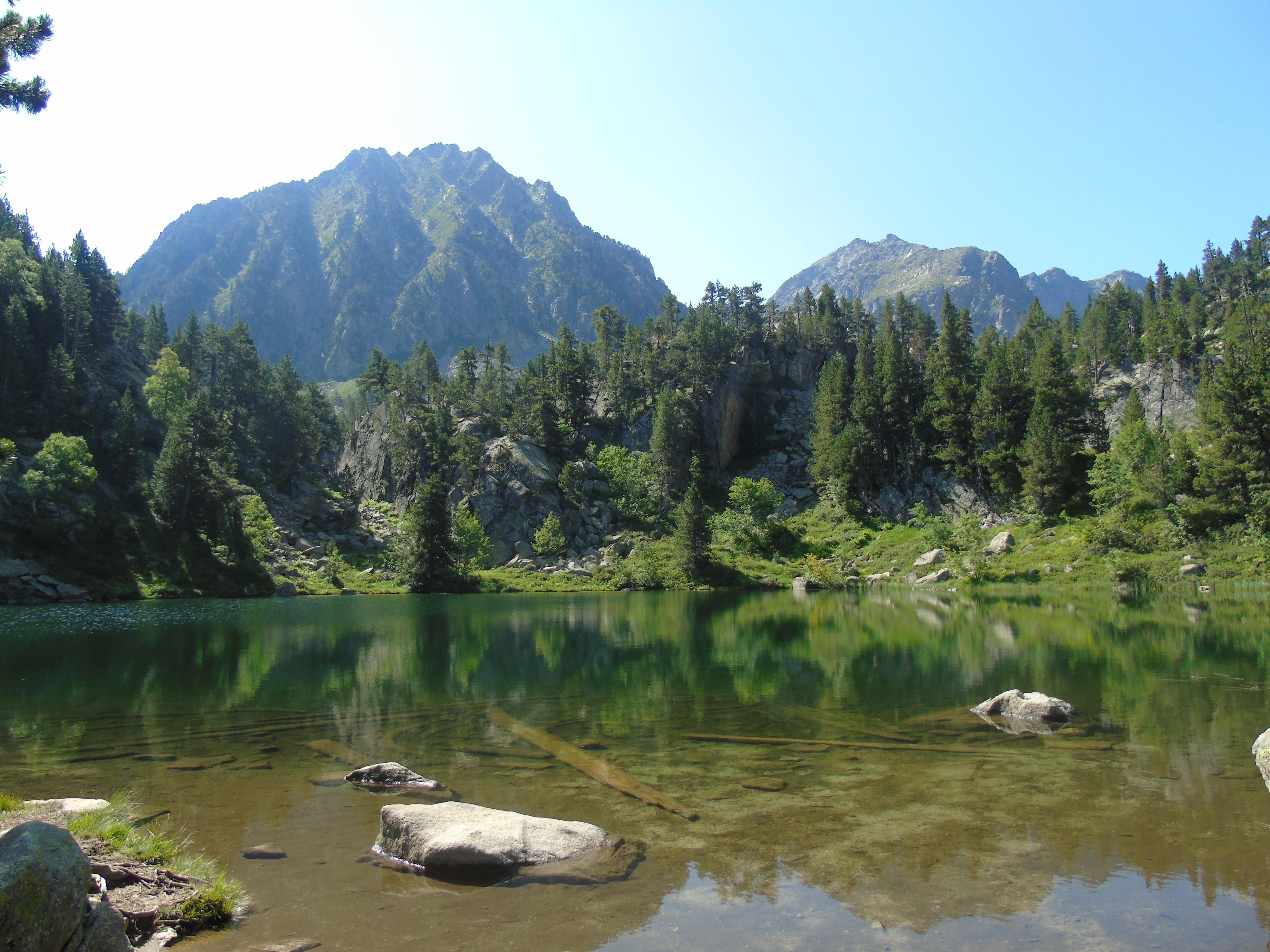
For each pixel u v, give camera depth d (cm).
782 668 2861
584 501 13362
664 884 926
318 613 6369
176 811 1218
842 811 1198
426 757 1562
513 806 1233
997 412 11344
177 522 9469
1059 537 8912
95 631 4738
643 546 11819
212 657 3400
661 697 2277
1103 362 15138
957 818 1158
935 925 812
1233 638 3494
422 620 5644
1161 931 794
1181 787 1300
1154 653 3042
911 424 12731
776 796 1282
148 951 757
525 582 10825
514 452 13275
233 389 14462
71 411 10725
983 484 11150
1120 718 1877
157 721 1959
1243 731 1723
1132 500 8725
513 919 830
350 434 17188
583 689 2436
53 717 2017
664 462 13412
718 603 7506
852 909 851
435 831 1007
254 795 1304
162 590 8512
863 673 2720
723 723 1884
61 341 12144
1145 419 12800
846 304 19738
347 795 1308
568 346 17112
